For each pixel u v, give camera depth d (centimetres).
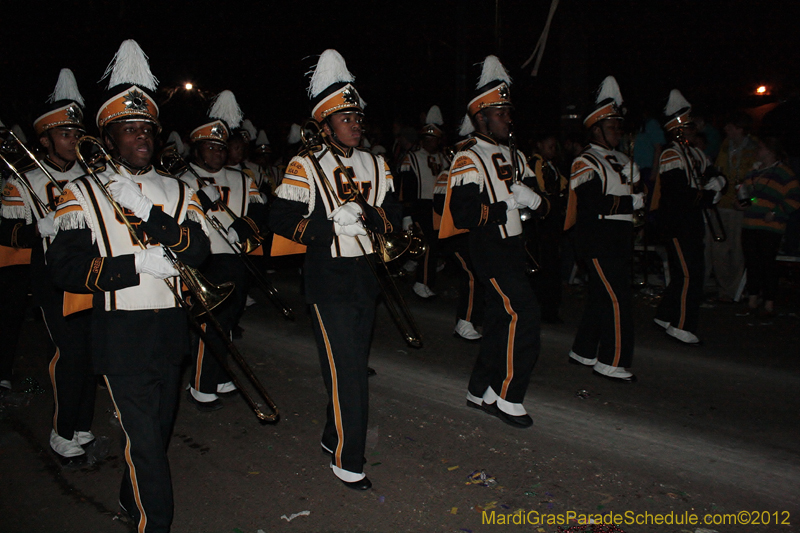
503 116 416
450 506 325
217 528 312
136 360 271
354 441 337
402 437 404
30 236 372
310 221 326
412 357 565
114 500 343
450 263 928
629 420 422
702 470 356
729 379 493
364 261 342
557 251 658
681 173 562
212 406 457
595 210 476
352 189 336
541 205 429
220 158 491
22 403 478
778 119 735
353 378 333
